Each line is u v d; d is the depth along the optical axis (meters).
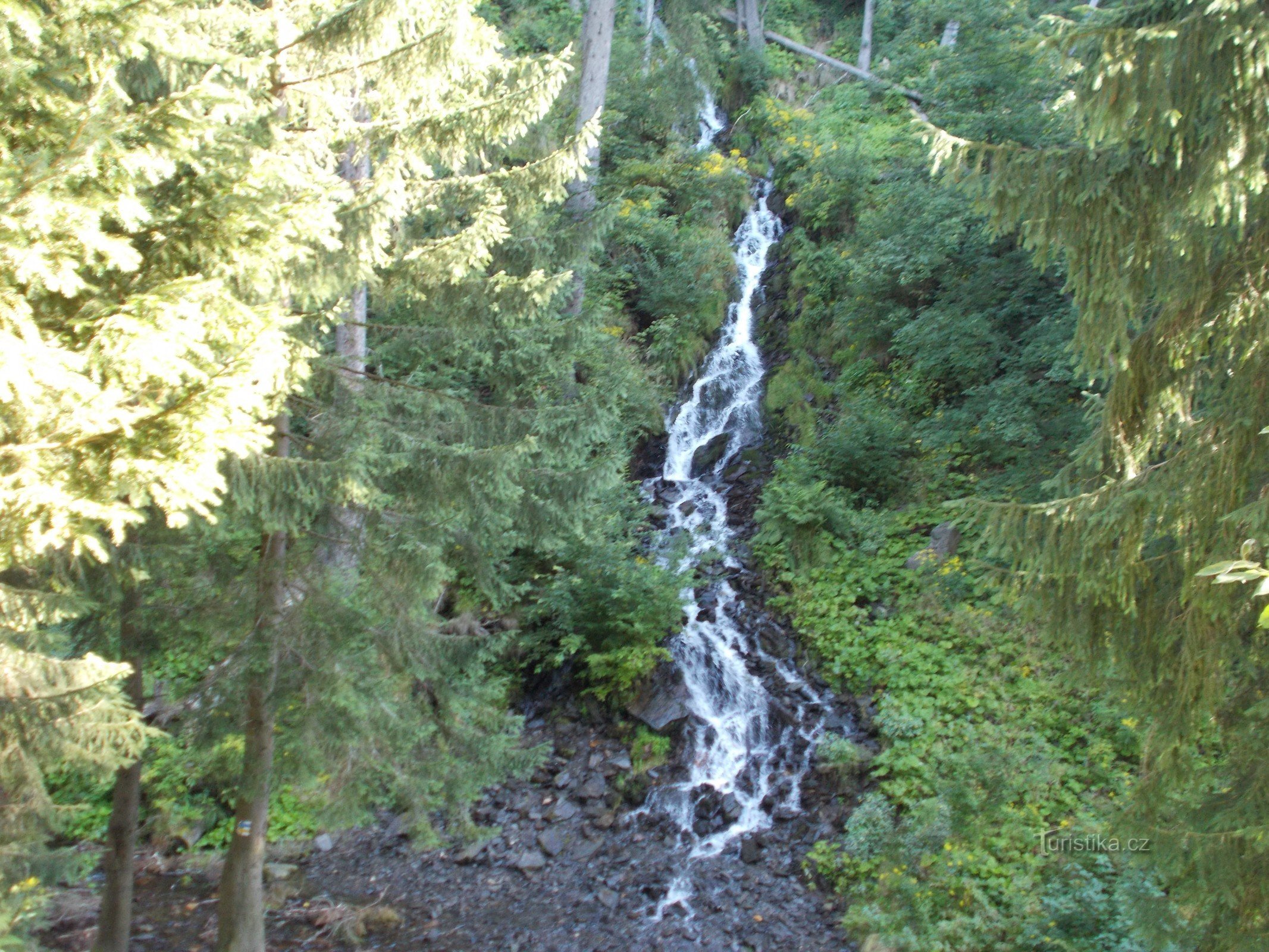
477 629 10.23
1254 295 4.29
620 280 15.05
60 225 2.92
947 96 12.98
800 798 8.58
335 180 4.98
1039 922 6.43
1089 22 4.36
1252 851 4.17
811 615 10.31
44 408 3.07
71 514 2.97
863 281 13.52
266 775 6.03
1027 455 10.29
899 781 8.20
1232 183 3.88
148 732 3.93
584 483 6.51
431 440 5.97
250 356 3.03
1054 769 7.86
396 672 6.36
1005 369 11.63
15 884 4.63
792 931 7.24
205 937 7.16
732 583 11.09
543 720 9.80
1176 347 4.57
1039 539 4.68
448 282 5.97
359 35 5.16
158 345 2.94
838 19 24.39
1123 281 4.41
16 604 3.78
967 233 11.91
